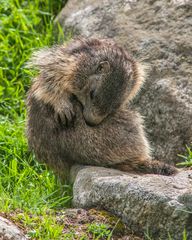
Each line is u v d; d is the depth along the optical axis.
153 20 24.64
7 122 22.88
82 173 18.00
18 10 27.09
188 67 22.98
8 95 24.69
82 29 25.75
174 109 22.12
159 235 15.23
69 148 20.03
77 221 16.03
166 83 22.59
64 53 20.64
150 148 21.56
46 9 28.06
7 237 14.57
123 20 25.12
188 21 24.17
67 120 19.81
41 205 17.42
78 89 20.11
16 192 18.62
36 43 26.31
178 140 21.86
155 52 23.56
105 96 19.38
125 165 19.95
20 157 21.47
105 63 19.55
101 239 15.38
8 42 26.30
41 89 20.30
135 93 20.94
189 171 18.73
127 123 20.08
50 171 20.80
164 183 16.19
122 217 16.00
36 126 20.42
